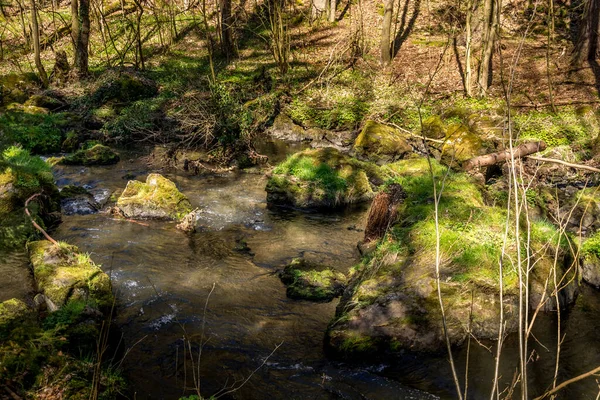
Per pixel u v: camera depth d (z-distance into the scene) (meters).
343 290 8.95
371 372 7.02
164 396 6.41
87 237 10.77
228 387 6.63
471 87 21.61
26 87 22.92
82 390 5.64
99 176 14.83
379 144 16.95
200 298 8.67
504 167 15.66
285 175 13.35
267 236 11.25
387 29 24.67
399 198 10.30
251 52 28.33
